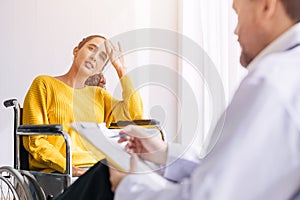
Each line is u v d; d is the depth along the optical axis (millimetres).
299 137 497
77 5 3455
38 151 2129
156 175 697
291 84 517
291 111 499
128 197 621
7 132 3307
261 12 630
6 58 3326
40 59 3387
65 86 2342
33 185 1929
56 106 2303
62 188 1895
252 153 493
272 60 550
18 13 3350
